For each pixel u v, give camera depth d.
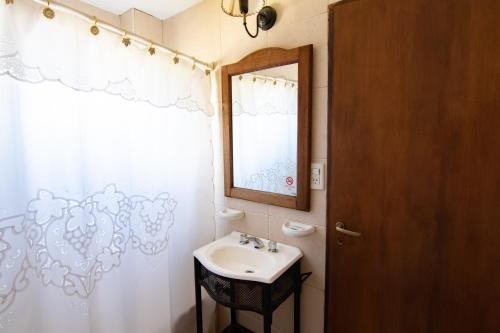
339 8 1.12
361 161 1.12
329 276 1.27
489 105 0.86
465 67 0.89
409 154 1.02
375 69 1.06
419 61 0.97
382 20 1.03
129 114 1.22
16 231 0.91
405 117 1.01
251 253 1.41
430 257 1.01
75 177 1.05
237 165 1.59
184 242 1.56
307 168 1.28
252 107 1.48
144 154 1.31
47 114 0.97
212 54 1.62
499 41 0.83
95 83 1.09
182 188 1.52
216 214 1.73
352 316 1.22
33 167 0.96
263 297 1.14
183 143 1.50
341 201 1.19
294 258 1.30
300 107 1.26
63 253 1.04
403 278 1.07
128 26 1.76
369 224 1.13
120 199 1.21
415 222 1.03
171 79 1.41
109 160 1.16
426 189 0.99
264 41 1.39
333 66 1.16
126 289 1.28
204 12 1.63
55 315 1.03
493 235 0.89
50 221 1.00
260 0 1.25
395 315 1.10
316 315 1.37
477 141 0.89
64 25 0.99
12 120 0.88
